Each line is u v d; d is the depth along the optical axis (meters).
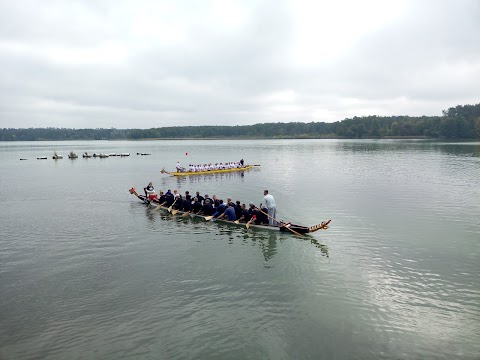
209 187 41.66
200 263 17.64
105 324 12.34
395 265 17.02
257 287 14.95
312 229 21.75
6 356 10.72
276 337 11.48
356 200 32.38
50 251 19.61
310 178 48.16
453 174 49.47
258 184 43.31
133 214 28.34
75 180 50.38
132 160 88.94
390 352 10.67
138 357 10.62
